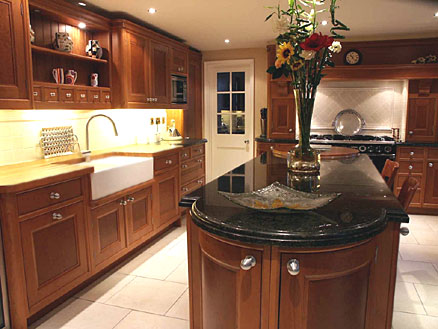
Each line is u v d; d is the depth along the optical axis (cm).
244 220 143
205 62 585
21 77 244
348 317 144
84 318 236
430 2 333
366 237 133
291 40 187
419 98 464
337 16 379
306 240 127
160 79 424
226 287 149
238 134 595
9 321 213
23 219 210
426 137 466
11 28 236
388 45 484
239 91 584
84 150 356
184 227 423
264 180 223
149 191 351
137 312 244
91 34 357
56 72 300
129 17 375
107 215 288
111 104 362
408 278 292
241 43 523
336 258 136
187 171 444
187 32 448
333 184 210
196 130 584
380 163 471
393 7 349
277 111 518
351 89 536
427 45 475
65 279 244
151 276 296
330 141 490
